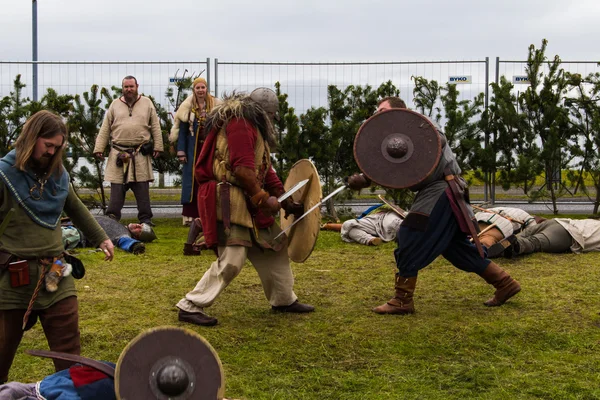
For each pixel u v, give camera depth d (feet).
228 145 16.98
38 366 14.65
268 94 17.57
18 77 37.19
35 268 11.85
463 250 19.24
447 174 18.42
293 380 14.07
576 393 13.26
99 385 9.70
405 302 18.83
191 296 17.85
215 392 9.51
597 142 39.29
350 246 29.68
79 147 37.37
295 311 19.04
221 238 17.47
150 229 30.94
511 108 39.52
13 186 11.68
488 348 15.97
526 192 40.68
